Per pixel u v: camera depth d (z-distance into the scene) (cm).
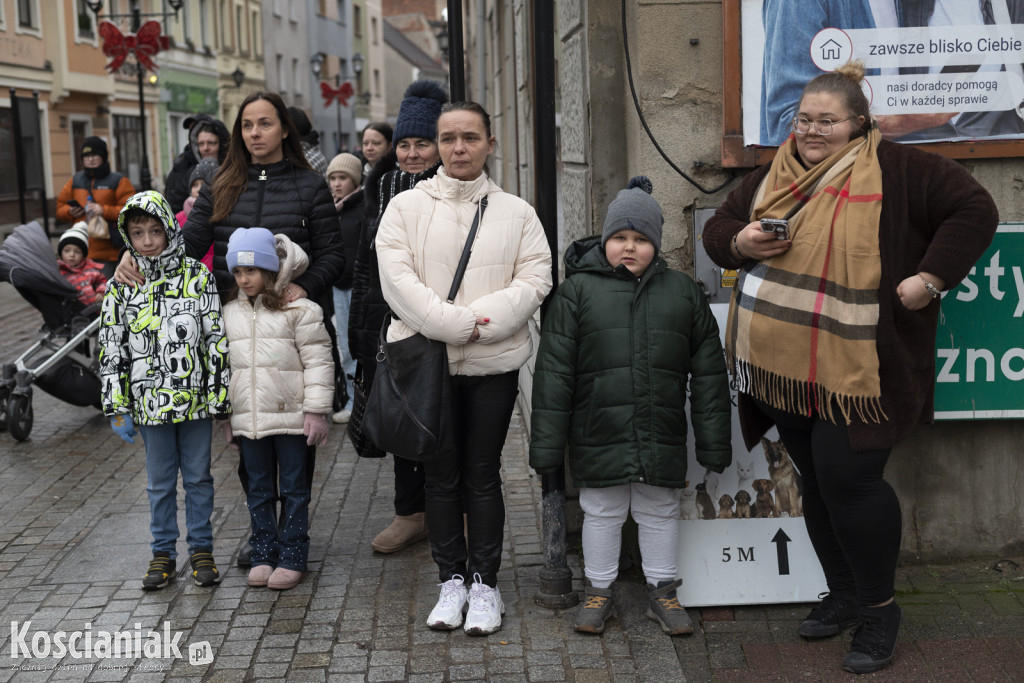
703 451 376
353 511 526
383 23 7444
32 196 2703
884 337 330
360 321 444
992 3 396
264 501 439
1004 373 409
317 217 450
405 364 369
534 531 482
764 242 340
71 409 767
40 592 431
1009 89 400
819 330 335
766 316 343
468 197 375
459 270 370
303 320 430
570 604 405
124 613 411
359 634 388
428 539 480
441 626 387
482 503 388
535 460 376
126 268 427
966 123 402
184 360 422
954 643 371
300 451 437
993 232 324
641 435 371
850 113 333
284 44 4859
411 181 434
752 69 400
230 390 429
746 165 404
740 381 359
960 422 423
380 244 372
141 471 605
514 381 386
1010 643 370
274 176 450
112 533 499
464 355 373
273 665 365
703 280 413
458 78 486
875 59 399
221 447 657
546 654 368
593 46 437
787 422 358
